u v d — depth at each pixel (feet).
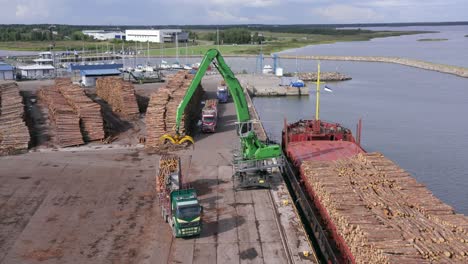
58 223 80.74
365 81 342.23
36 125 151.02
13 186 98.32
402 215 63.77
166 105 134.21
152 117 129.59
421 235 57.21
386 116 209.26
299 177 95.50
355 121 199.52
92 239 74.90
